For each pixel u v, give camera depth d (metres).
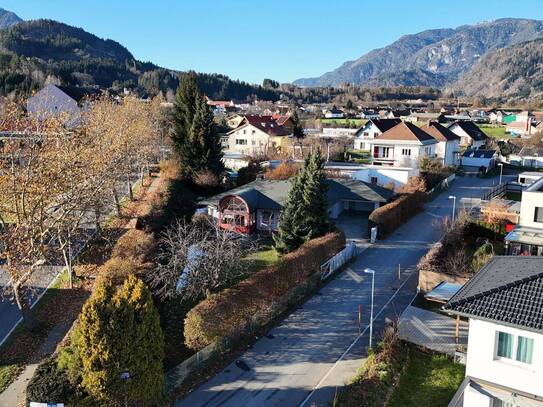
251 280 31.22
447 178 71.44
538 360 17.98
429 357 27.09
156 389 22.73
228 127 124.38
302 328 30.50
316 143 87.94
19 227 29.80
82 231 45.97
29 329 29.81
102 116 48.66
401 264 41.22
